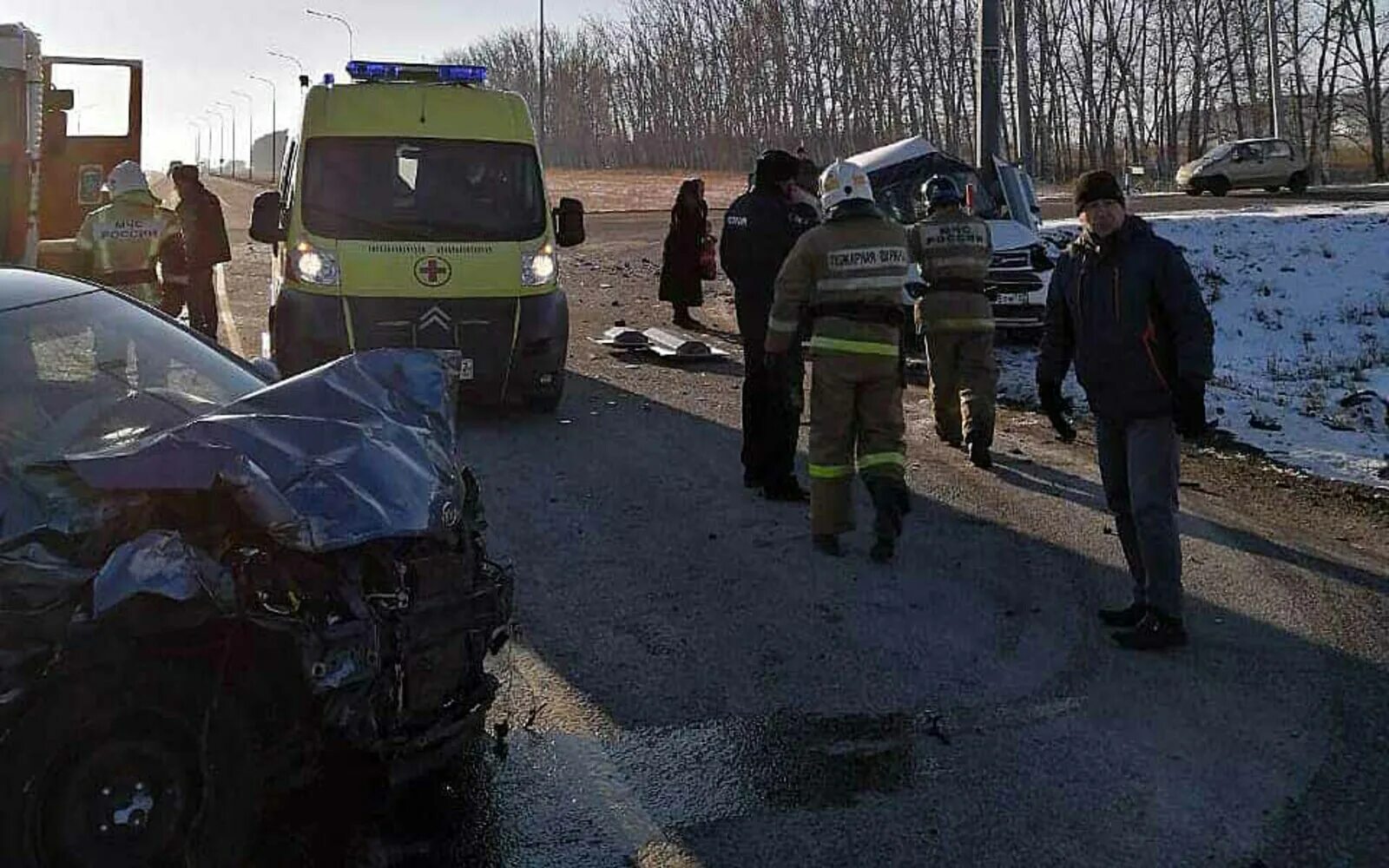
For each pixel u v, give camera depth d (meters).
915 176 15.81
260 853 3.72
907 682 5.20
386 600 3.62
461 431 10.07
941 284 9.22
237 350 13.67
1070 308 5.77
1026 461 9.29
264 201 9.92
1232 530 7.52
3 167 12.20
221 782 3.39
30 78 12.34
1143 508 5.59
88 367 4.32
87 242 11.12
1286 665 5.41
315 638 3.44
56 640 3.23
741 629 5.79
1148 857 3.85
